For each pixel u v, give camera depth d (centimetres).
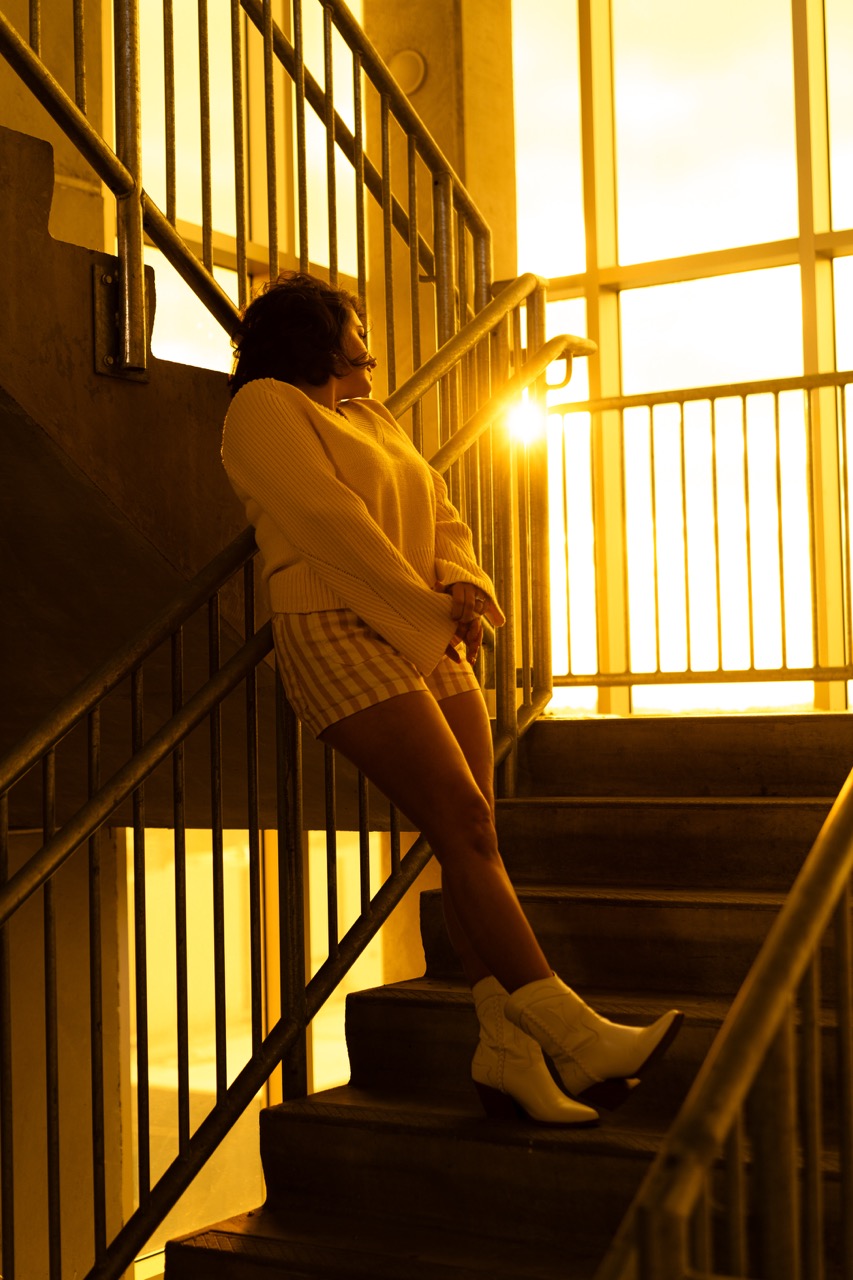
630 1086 202
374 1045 262
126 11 257
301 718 218
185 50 590
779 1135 125
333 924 268
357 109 320
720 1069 116
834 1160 199
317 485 208
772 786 322
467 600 216
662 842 297
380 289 616
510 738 341
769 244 600
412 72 618
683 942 263
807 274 590
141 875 233
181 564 269
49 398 242
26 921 438
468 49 611
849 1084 149
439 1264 204
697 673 427
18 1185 429
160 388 264
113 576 292
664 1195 105
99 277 251
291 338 224
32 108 457
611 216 640
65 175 470
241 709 327
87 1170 454
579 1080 200
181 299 572
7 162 235
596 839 304
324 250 638
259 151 625
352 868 599
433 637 209
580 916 273
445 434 335
